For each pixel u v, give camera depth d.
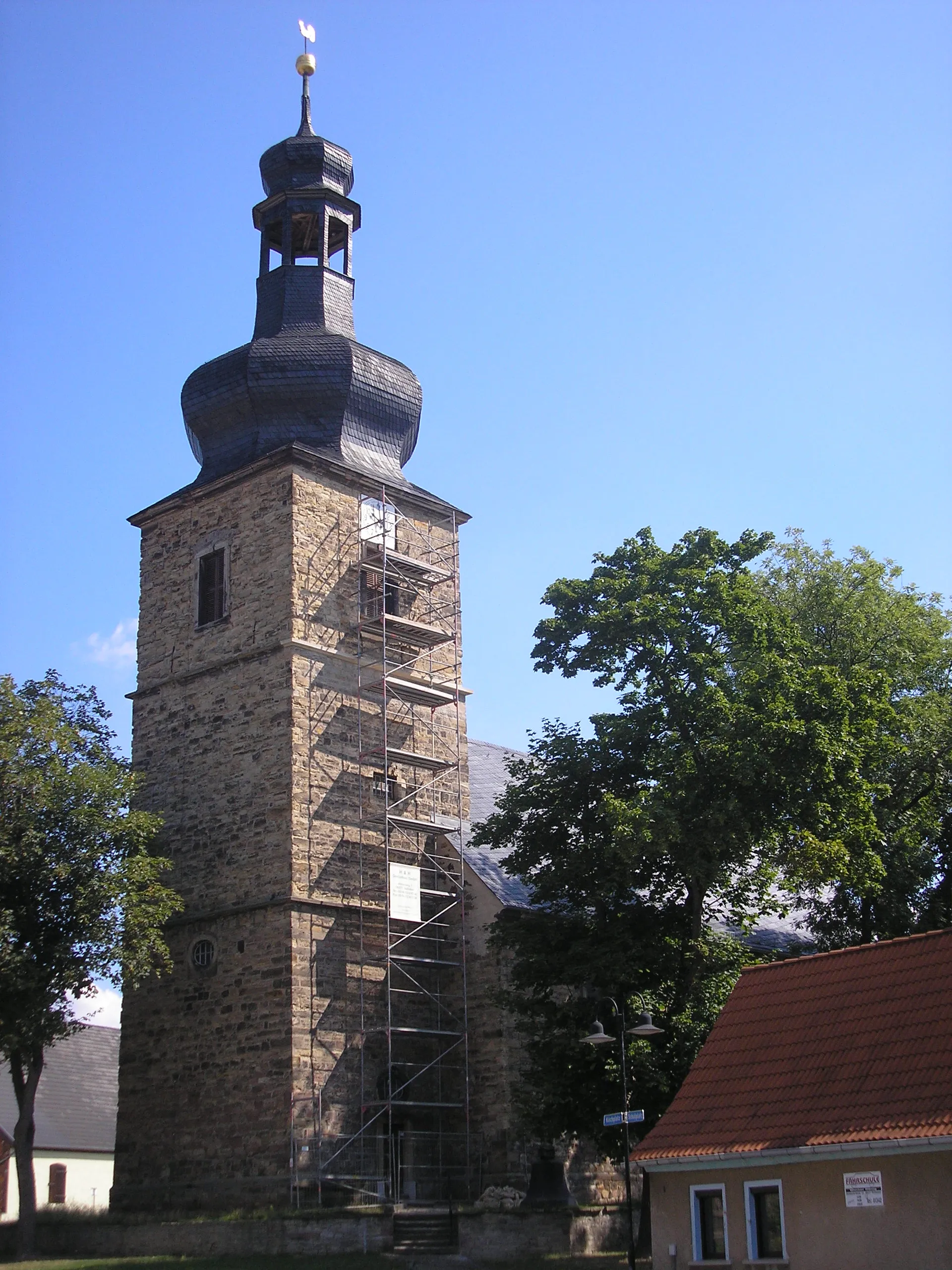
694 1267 27.52
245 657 45.59
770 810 35.81
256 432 48.66
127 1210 43.09
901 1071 26.30
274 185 52.06
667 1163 27.83
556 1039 36.28
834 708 36.72
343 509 47.50
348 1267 34.84
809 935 55.25
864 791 36.75
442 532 50.94
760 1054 28.78
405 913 44.31
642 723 37.19
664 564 39.84
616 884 37.47
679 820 35.00
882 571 49.97
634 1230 41.62
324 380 48.56
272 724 44.31
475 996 44.84
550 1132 37.25
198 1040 43.09
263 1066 41.25
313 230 53.72
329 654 45.47
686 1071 35.81
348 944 43.22
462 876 46.16
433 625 49.50
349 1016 42.59
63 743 41.00
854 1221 25.38
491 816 40.62
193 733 46.53
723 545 40.56
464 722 49.50
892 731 41.41
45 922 40.09
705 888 36.88
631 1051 35.59
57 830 40.41
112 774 42.09
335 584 46.53
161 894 41.31
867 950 29.27
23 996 38.41
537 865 39.69
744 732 35.59
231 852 44.16
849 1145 25.25
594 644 38.91
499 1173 42.72
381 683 45.91
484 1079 43.94
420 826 45.88
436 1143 43.78
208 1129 42.00
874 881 38.34
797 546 51.12
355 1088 42.06
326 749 44.59
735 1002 30.30
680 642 38.06
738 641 38.56
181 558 48.91
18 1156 41.09
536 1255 38.62
